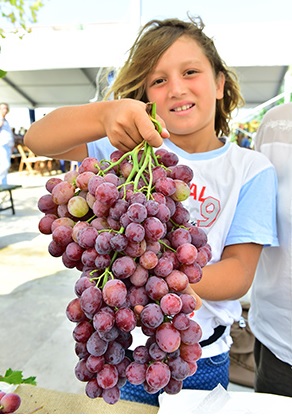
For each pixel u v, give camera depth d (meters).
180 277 0.58
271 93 8.78
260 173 1.16
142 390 1.13
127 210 0.57
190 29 1.18
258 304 1.39
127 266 0.56
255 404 0.87
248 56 4.39
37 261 4.16
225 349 1.20
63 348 2.53
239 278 0.98
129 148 0.70
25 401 0.92
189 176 0.70
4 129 6.96
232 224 1.12
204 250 0.69
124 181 0.66
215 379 1.17
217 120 1.50
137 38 1.31
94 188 0.60
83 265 0.65
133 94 1.27
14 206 6.87
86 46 4.58
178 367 0.58
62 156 1.12
